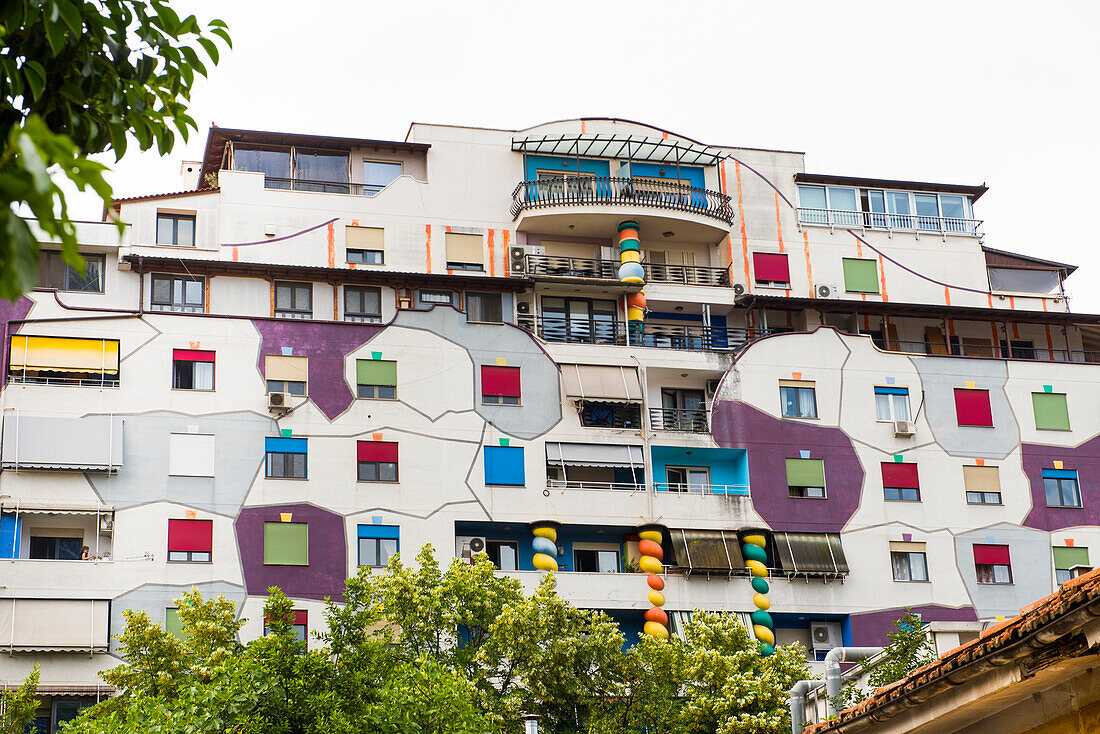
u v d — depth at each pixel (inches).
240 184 2261.3
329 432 2085.4
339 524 2043.6
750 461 2242.9
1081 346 2566.4
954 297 2554.1
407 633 1640.0
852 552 2229.3
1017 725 510.6
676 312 2411.4
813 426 2292.1
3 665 1845.5
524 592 2063.2
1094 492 2374.5
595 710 1612.9
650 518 2160.4
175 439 2023.9
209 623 1566.2
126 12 328.2
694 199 2448.3
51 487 1959.9
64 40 283.7
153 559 1953.7
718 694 1654.8
